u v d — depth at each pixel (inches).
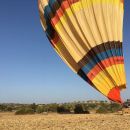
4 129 1125.7
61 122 1314.0
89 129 1096.2
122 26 540.4
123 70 505.4
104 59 514.9
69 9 556.4
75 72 530.3
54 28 560.4
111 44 526.0
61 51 550.9
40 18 573.9
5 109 2891.2
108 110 2313.0
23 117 1633.9
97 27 537.0
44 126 1197.1
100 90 491.2
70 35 550.9
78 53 538.6
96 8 544.4
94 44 530.3
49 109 2546.8
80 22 550.0
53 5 565.9
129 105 474.0
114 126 1155.9
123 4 551.2
